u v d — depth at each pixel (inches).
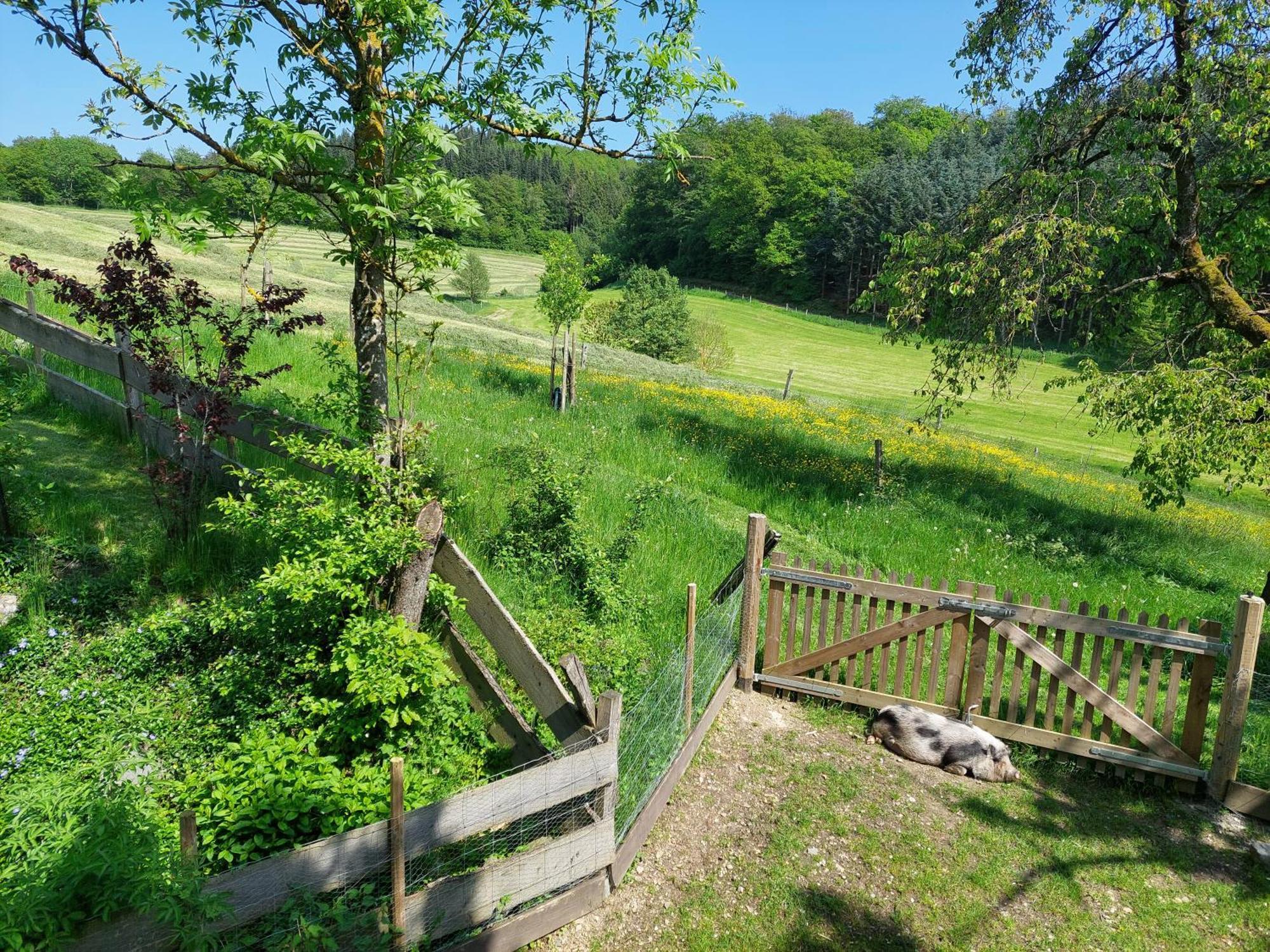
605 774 165.0
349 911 134.0
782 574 267.7
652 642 270.8
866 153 4623.5
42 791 140.7
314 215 214.7
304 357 584.4
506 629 199.3
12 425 367.2
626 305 2193.7
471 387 653.9
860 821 208.2
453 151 220.4
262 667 211.2
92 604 239.3
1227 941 175.6
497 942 153.0
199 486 298.2
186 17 218.5
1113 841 206.5
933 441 879.7
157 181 212.5
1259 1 421.7
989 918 178.1
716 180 4382.4
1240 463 414.0
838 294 3983.8
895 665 292.2
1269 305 492.4
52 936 100.8
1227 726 219.0
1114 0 491.8
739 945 165.5
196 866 113.9
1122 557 483.5
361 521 209.2
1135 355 539.8
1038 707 274.8
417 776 179.5
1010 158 587.5
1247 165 486.0
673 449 560.7
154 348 279.7
